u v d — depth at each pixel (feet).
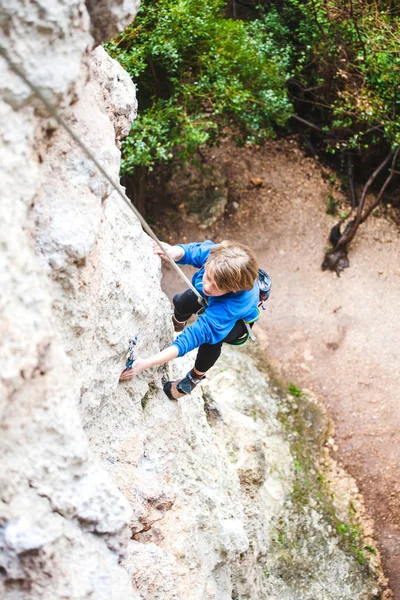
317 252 32.89
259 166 34.91
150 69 26.58
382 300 31.63
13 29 7.57
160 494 13.67
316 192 34.65
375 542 25.70
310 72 33.22
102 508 8.43
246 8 34.19
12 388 7.20
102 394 11.91
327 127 32.04
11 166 7.77
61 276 9.29
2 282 7.18
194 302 14.71
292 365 29.81
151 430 14.33
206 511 15.69
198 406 18.35
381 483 27.14
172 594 13.32
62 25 7.83
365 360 29.96
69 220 9.18
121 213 12.93
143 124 24.76
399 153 32.09
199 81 26.48
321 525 25.14
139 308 12.42
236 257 12.03
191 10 24.36
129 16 8.81
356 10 27.89
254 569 19.67
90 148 9.77
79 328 10.03
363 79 29.19
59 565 8.03
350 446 27.96
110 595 8.30
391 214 34.42
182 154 27.55
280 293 31.63
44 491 8.00
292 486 25.82
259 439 23.03
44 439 8.02
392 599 24.48
